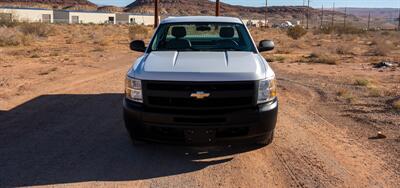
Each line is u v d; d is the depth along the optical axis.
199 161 5.76
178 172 5.37
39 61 17.22
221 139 5.34
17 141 6.52
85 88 11.09
